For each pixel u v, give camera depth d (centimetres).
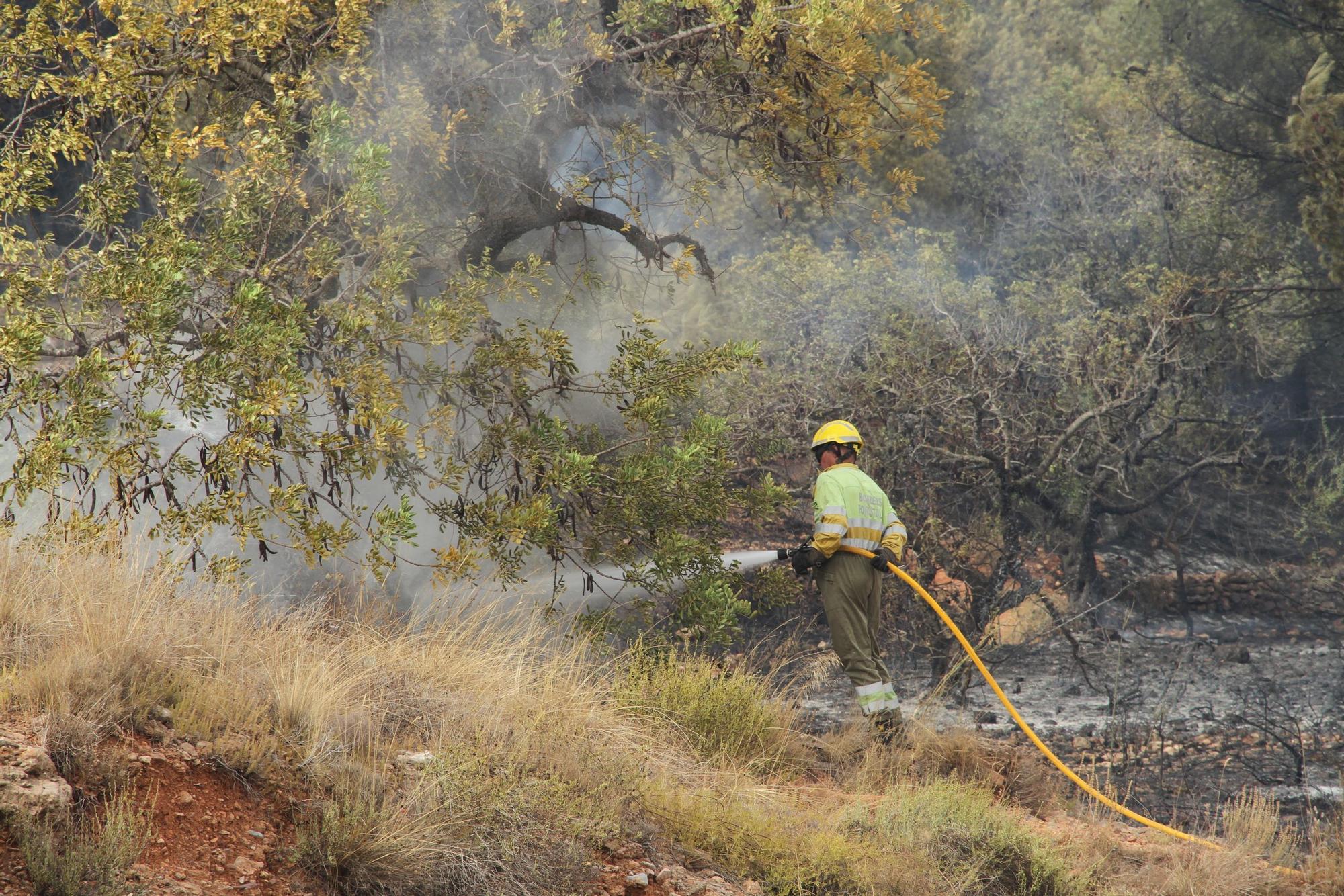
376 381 477
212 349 434
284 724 337
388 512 450
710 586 577
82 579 365
